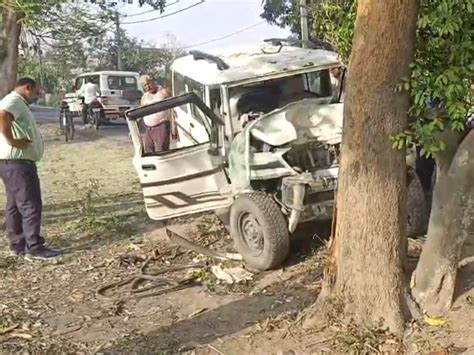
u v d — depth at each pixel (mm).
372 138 4441
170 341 4824
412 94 4375
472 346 4203
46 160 15938
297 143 6695
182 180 7160
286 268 6309
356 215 4555
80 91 24594
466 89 4273
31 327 5273
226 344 4676
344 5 6090
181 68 8664
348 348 4355
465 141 4543
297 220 6246
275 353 4449
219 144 7105
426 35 4484
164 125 9969
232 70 7367
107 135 21438
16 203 7059
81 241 7863
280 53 7934
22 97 6961
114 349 4754
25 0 7332
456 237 4609
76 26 10062
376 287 4559
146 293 5957
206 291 5863
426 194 7418
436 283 4637
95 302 5805
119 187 11625
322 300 4789
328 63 7434
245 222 6496
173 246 7402
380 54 4305
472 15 4227
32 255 7090
